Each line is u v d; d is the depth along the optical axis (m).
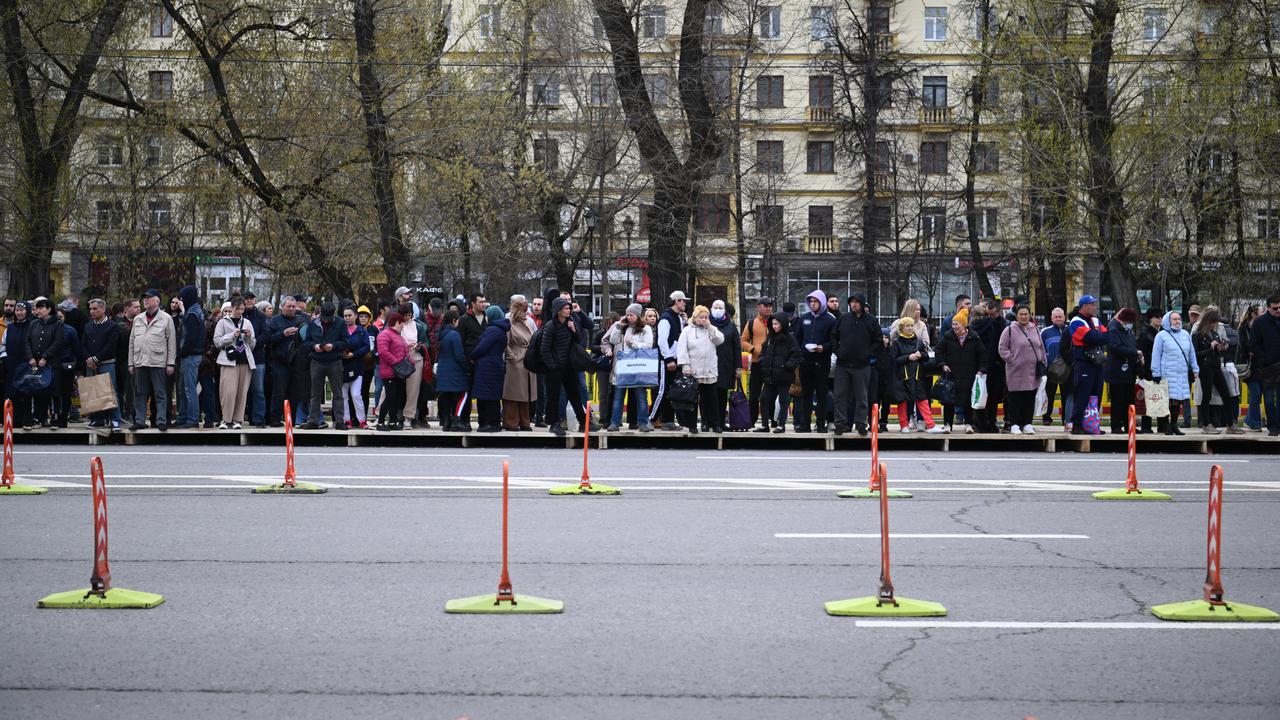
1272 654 6.85
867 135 49.94
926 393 19.56
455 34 41.47
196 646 6.85
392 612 7.66
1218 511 7.80
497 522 11.05
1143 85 35.19
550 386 18.81
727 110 41.78
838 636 7.14
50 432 18.48
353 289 34.22
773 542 10.16
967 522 11.30
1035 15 32.56
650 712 5.71
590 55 38.59
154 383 18.39
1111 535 10.66
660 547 9.90
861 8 56.72
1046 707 5.85
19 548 9.66
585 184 40.31
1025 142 32.91
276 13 29.83
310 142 29.75
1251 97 32.19
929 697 5.99
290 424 13.09
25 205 30.28
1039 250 38.56
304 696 5.95
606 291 37.59
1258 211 35.09
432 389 20.08
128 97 29.88
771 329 18.89
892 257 50.84
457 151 30.77
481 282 39.97
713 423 18.69
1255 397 20.19
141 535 10.28
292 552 9.59
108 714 5.66
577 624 7.39
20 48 28.83
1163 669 6.52
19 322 18.72
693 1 32.78
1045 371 19.22
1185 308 36.50
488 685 6.14
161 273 37.34
